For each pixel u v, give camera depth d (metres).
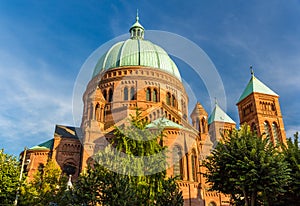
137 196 19.94
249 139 30.06
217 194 44.91
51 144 49.84
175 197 21.44
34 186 35.19
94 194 21.89
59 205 28.73
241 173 27.61
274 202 30.97
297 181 29.42
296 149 32.56
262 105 65.00
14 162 34.84
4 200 31.94
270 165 27.28
